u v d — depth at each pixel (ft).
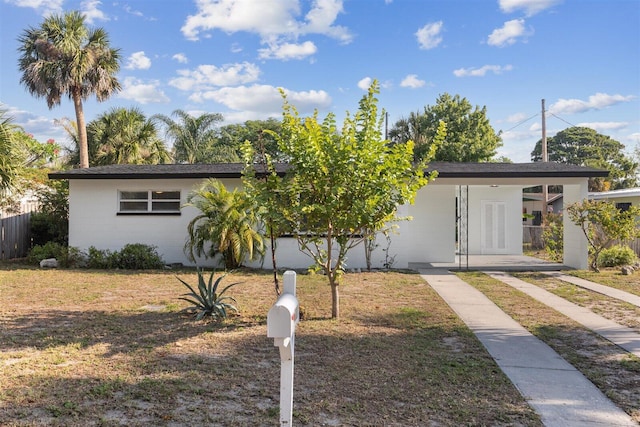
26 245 57.93
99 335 22.22
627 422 13.33
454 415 13.67
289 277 10.88
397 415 13.65
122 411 13.70
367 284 38.73
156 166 54.24
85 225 50.52
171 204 50.65
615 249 52.42
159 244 50.34
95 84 78.84
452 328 24.16
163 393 15.06
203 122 107.34
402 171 24.21
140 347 20.27
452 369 17.76
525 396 15.20
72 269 47.26
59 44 74.23
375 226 24.72
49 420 13.01
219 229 44.78
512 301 31.50
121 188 50.55
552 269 49.21
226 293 33.68
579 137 196.34
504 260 59.98
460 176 46.24
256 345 20.65
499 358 19.24
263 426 12.80
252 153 25.89
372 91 23.65
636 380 16.79
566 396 15.25
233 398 14.75
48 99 77.66
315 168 23.58
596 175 46.29
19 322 24.76
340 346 20.70
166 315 26.53
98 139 82.48
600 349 20.62
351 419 13.33
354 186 23.56
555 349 20.61
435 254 59.21
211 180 46.68
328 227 25.07
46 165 91.40
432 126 120.98
